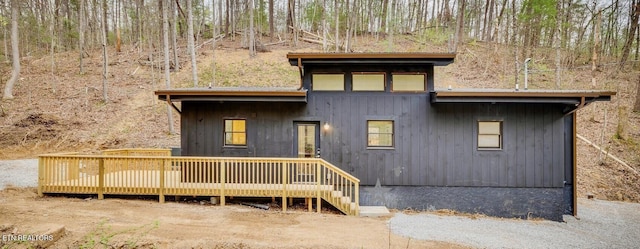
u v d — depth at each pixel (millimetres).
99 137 15438
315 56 8992
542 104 9297
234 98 8945
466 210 9281
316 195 8383
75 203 8156
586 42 24625
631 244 7480
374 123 9508
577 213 10039
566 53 24016
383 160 9359
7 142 14664
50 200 8367
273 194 8383
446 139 9328
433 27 31547
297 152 9578
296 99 8883
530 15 19250
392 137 9461
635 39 24422
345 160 9414
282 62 24500
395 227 7359
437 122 9336
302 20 36062
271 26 31562
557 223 8945
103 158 8625
